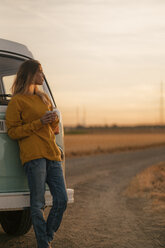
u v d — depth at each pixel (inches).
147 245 207.9
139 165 917.8
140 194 403.9
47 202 169.5
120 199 372.5
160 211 306.7
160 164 989.2
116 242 212.4
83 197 374.3
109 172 676.1
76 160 956.0
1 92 195.3
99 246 203.8
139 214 293.7
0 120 162.1
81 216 278.5
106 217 278.1
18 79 162.7
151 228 246.7
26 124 156.9
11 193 162.6
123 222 263.0
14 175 165.2
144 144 2647.6
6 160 163.6
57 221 164.6
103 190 435.8
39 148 157.8
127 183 516.1
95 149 1553.9
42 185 159.3
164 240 218.5
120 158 1192.8
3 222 216.5
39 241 161.6
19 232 211.6
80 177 562.6
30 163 157.9
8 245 197.3
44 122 155.8
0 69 190.7
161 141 3464.6
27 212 201.3
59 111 178.5
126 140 3248.0
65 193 163.6
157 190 442.9
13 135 157.6
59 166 164.4
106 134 5654.5
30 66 162.1
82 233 229.5
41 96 163.6
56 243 206.1
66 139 3164.4
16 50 192.4
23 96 160.2
